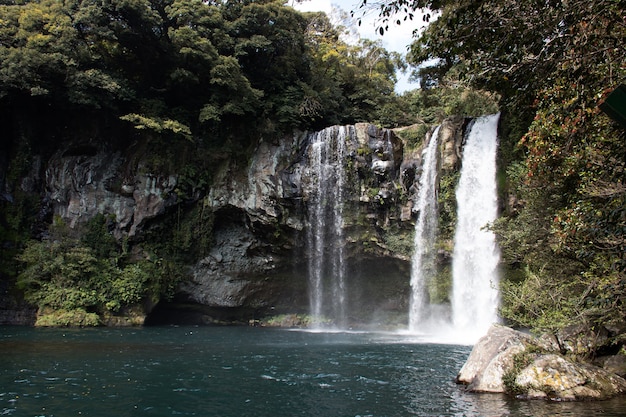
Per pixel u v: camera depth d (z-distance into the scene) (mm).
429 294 27828
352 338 22969
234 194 28609
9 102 26922
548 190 12969
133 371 13242
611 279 9086
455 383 11891
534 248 14117
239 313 30438
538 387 10102
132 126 29453
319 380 12375
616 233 6141
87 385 11469
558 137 9812
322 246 29234
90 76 26062
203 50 28328
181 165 29016
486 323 24906
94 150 28812
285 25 32781
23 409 9414
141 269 27672
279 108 30172
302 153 29734
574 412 8812
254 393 10969
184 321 30328
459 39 8070
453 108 34781
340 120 35750
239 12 32344
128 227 28141
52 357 15133
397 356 16594
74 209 27719
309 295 30672
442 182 27859
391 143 29391
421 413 9242
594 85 7570
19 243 26906
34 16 26734
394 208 28703
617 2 6613
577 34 7137
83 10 26203
